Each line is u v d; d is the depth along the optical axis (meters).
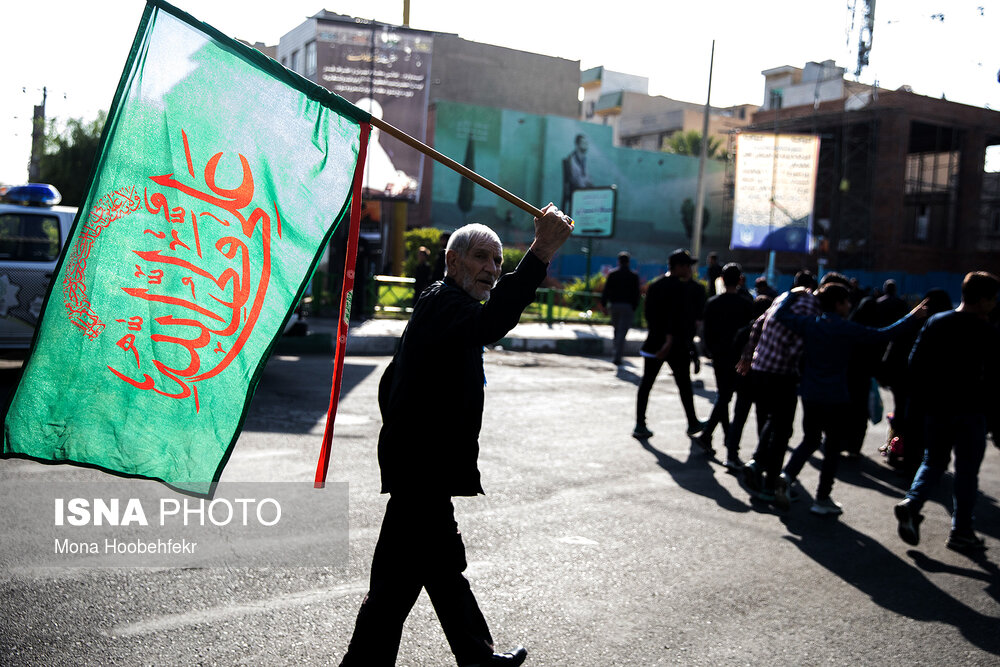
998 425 5.61
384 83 20.05
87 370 2.54
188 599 3.76
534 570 4.47
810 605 4.27
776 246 30.86
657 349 8.37
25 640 3.27
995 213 44.44
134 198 2.54
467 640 2.75
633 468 7.10
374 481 5.96
